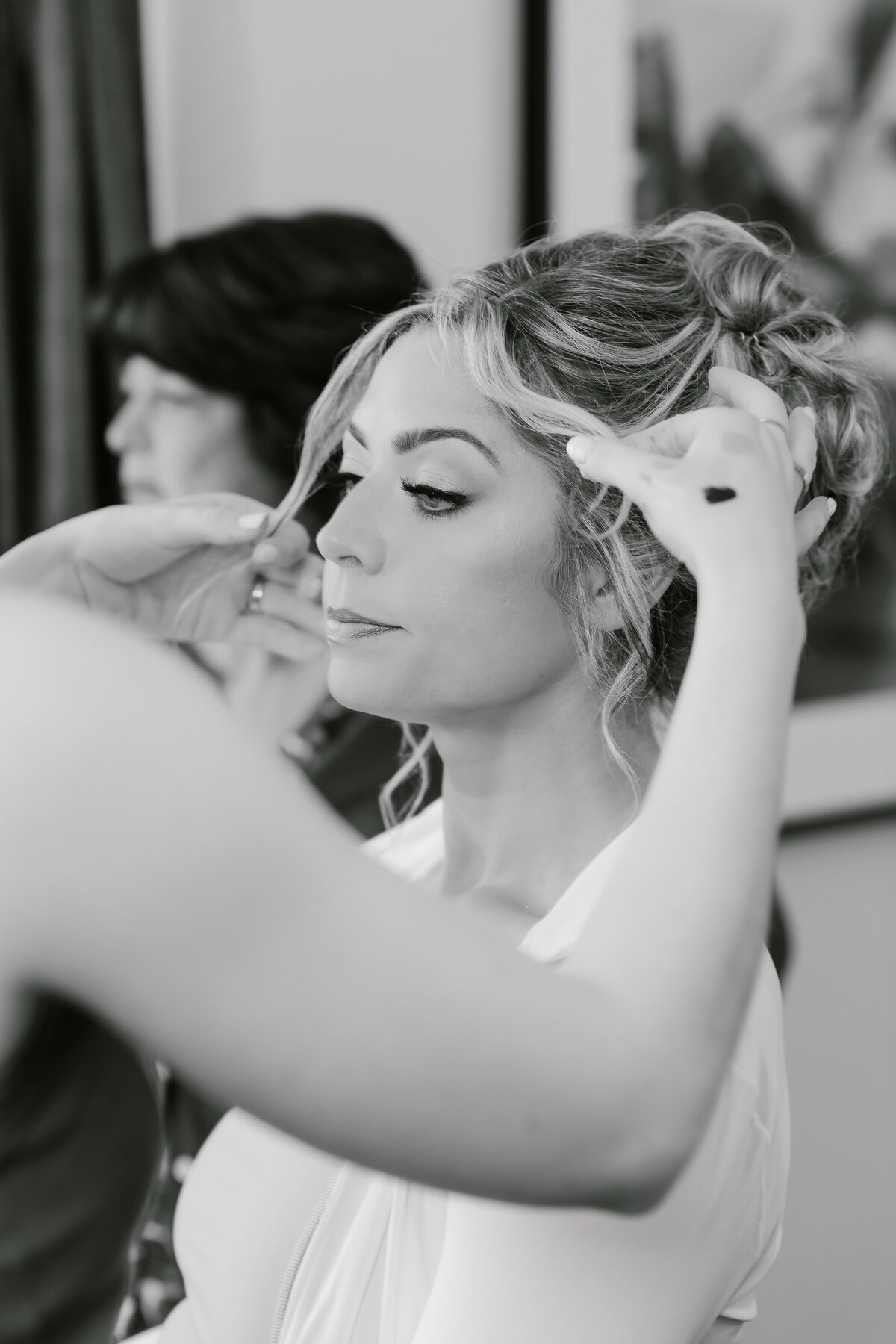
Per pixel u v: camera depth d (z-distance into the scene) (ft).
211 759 1.32
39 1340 1.65
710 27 6.31
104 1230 1.69
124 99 5.40
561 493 2.44
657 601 2.55
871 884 7.19
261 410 4.98
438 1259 2.25
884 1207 6.44
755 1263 2.33
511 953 1.36
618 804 2.60
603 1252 2.06
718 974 1.35
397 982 1.28
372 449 2.55
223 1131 2.73
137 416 5.12
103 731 1.31
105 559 3.00
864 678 6.89
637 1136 1.30
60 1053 1.56
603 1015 1.32
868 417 2.97
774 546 1.55
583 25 6.16
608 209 6.30
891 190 6.72
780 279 2.87
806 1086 6.81
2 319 5.33
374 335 2.74
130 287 4.92
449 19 6.21
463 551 2.44
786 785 6.75
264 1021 1.27
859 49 6.57
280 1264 2.45
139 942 1.28
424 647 2.47
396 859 3.04
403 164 6.19
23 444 5.44
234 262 4.79
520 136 6.32
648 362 2.53
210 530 2.92
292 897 1.29
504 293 2.55
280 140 5.89
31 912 1.30
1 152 5.26
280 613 3.13
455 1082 1.27
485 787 2.64
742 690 1.46
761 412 1.87
